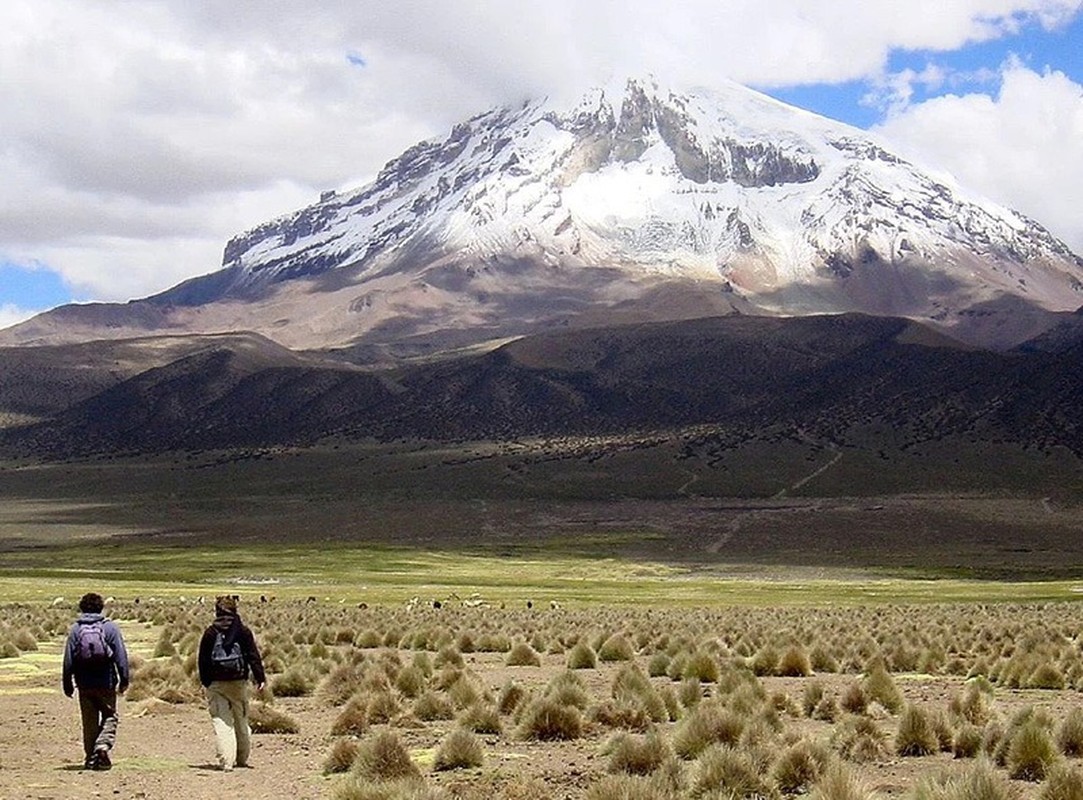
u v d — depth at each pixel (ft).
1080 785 55.31
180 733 86.43
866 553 624.59
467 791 59.36
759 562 583.99
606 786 55.72
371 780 61.87
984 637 149.28
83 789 62.90
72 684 71.72
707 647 132.98
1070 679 107.45
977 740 71.36
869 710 86.33
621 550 636.07
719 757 59.11
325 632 158.51
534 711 79.46
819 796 55.47
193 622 169.27
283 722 85.40
